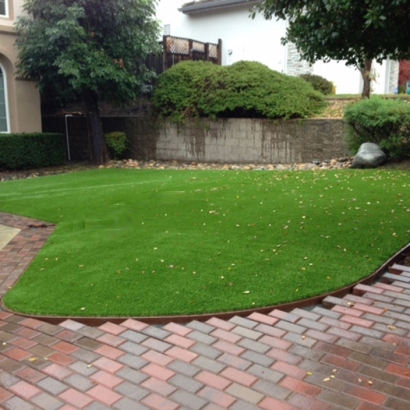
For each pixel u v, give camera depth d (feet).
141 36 44.14
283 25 54.44
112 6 41.91
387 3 12.42
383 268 15.30
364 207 21.67
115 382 9.15
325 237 17.83
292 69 55.16
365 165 33.17
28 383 9.21
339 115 40.16
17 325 12.11
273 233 18.56
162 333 11.32
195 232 19.26
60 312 12.71
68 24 39.22
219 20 60.08
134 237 19.10
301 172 32.65
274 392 8.65
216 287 13.74
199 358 10.02
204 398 8.52
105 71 41.19
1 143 42.39
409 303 12.74
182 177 34.24
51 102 53.16
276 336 10.97
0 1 43.42
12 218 25.07
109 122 50.52
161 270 15.20
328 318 11.89
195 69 46.39
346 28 14.47
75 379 9.31
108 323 12.00
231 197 25.20
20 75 45.06
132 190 29.55
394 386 8.73
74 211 25.30
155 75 47.37
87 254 17.42
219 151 44.55
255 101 41.65
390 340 10.58
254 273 14.65
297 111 40.29
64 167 46.42
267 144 41.98
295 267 15.07
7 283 15.52
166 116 47.09
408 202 22.29
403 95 42.63
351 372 9.26
